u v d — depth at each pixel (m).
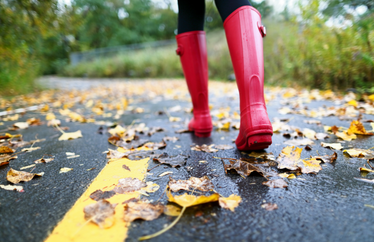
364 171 1.04
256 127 1.14
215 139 1.62
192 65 1.54
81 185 1.01
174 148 1.46
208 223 0.72
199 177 1.05
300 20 4.26
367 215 0.73
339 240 0.64
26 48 5.24
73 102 3.99
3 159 1.34
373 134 1.55
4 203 0.88
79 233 0.70
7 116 2.87
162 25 23.86
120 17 23.22
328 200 0.82
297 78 4.67
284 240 0.65
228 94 4.53
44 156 1.40
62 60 15.65
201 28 1.52
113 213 0.78
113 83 8.98
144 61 12.27
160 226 0.72
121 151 1.43
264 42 5.91
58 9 4.85
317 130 1.75
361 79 3.11
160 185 0.98
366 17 2.97
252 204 0.82
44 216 0.79
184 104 3.52
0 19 4.30
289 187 0.92
